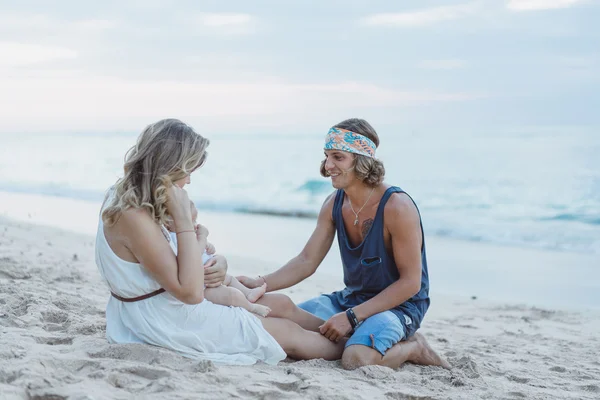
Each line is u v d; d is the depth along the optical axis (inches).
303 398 121.6
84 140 1962.4
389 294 155.6
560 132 1434.5
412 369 158.9
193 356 135.0
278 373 134.5
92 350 131.6
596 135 1331.2
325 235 172.7
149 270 130.4
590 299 320.8
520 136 1384.1
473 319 269.6
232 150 1439.5
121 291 134.6
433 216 633.6
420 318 162.9
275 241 481.7
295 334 150.9
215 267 142.7
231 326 139.3
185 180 136.0
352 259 163.9
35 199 712.4
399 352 155.3
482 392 143.1
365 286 163.9
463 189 799.1
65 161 1275.8
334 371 143.9
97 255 135.6
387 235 157.6
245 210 689.6
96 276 259.6
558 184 784.9
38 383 109.0
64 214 581.3
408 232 153.9
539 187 775.1
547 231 547.2
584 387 159.6
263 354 142.2
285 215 664.4
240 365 137.0
